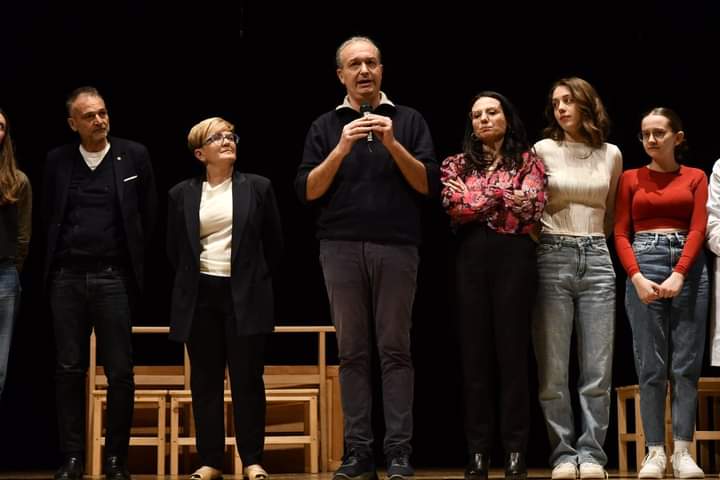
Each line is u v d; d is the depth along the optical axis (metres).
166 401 6.59
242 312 5.11
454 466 8.17
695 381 5.34
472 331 4.94
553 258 5.18
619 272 8.30
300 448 6.91
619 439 6.67
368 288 4.93
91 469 6.55
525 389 4.91
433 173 5.00
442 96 8.32
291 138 8.40
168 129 8.27
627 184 5.45
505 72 8.29
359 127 4.77
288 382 6.96
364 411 4.84
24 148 8.00
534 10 8.26
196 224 5.21
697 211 5.34
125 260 5.25
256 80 8.34
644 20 8.07
